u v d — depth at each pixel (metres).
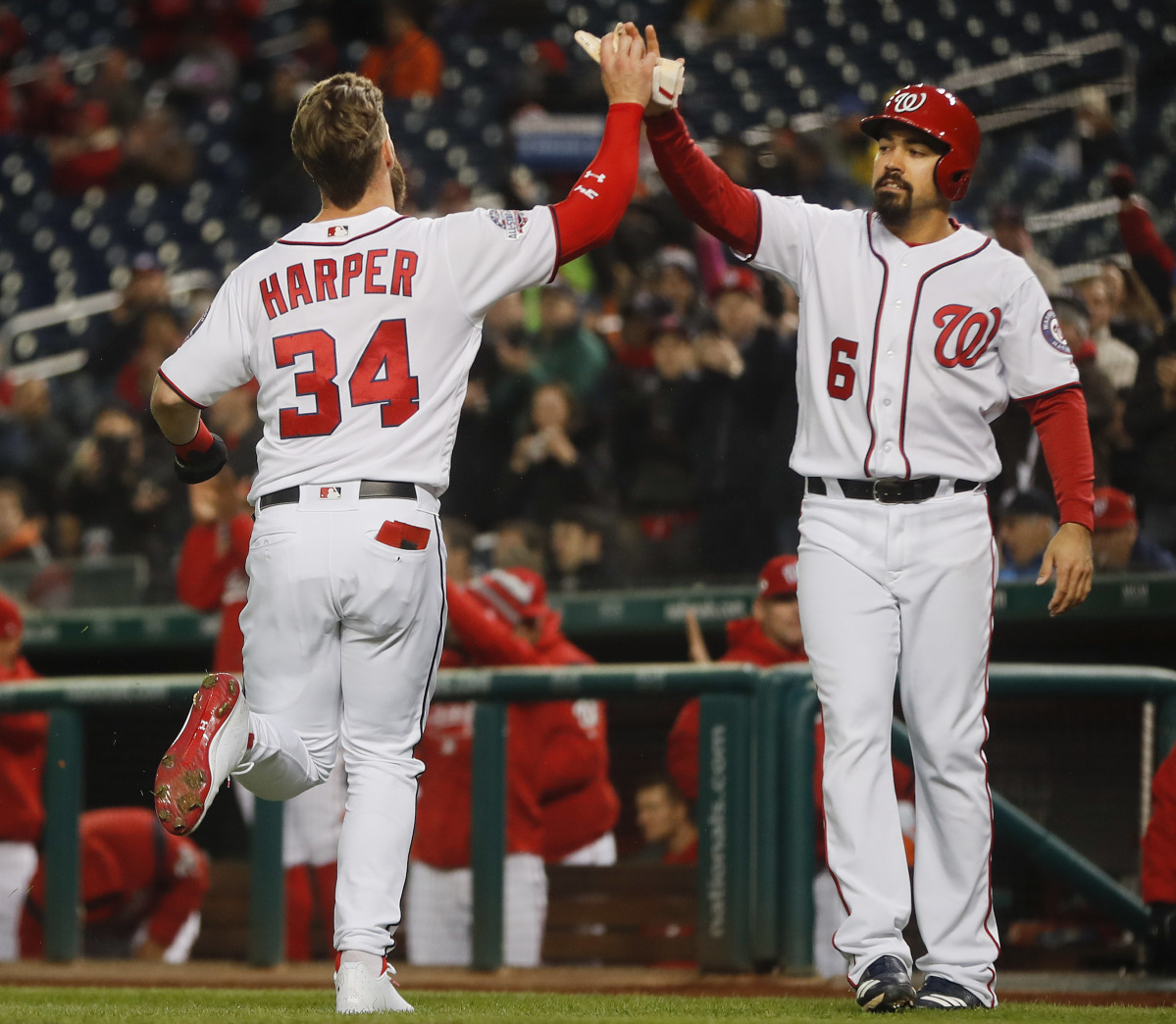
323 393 10.88
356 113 11.17
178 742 10.17
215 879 21.20
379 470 10.78
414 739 11.29
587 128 38.00
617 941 18.80
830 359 12.42
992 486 23.94
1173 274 25.33
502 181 37.91
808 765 17.88
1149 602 22.20
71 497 32.50
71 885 20.81
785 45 47.25
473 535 23.66
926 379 12.14
